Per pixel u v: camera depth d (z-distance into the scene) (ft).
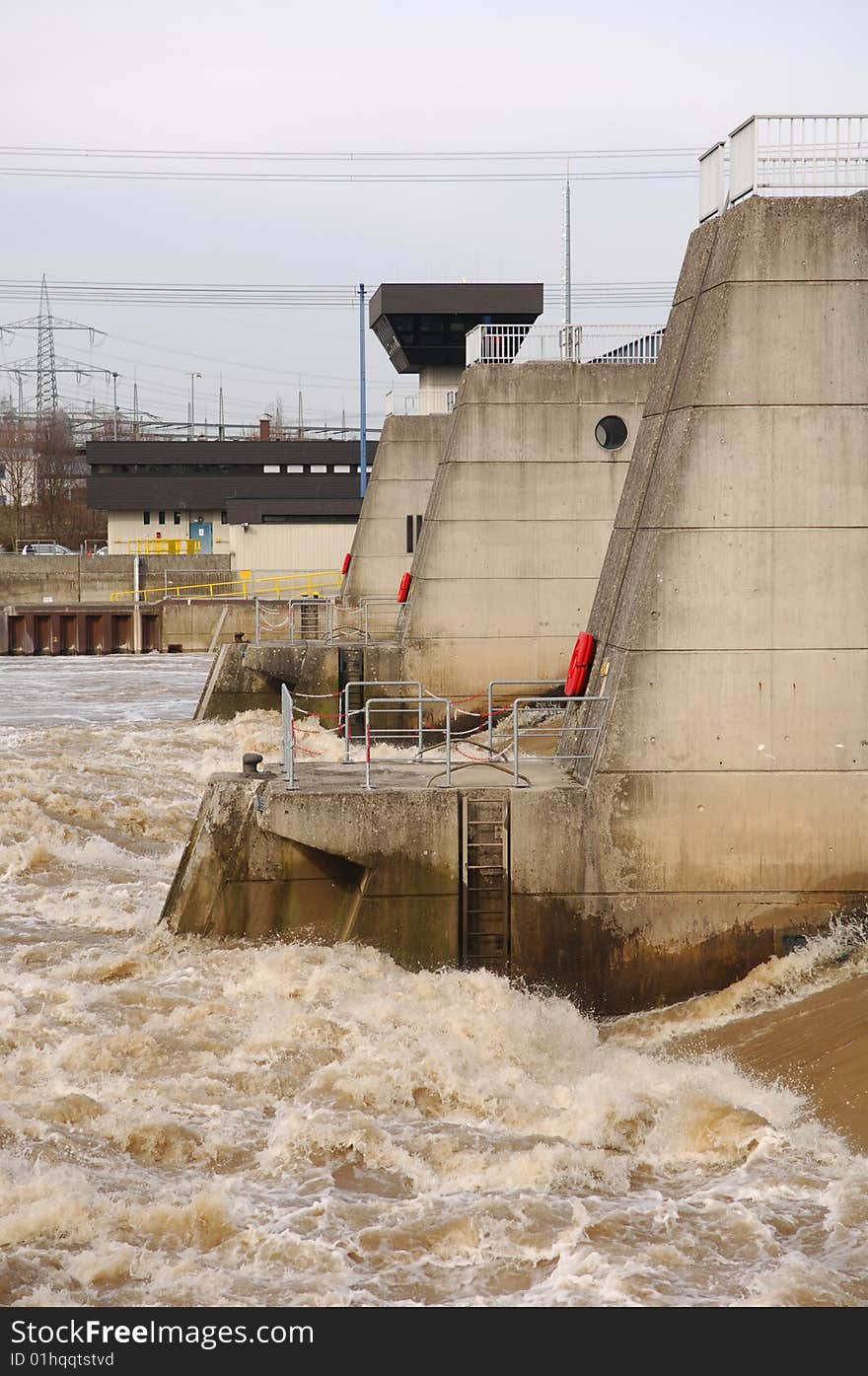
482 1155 45.62
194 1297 37.40
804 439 61.41
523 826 62.08
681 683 61.93
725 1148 46.80
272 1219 41.32
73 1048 52.31
